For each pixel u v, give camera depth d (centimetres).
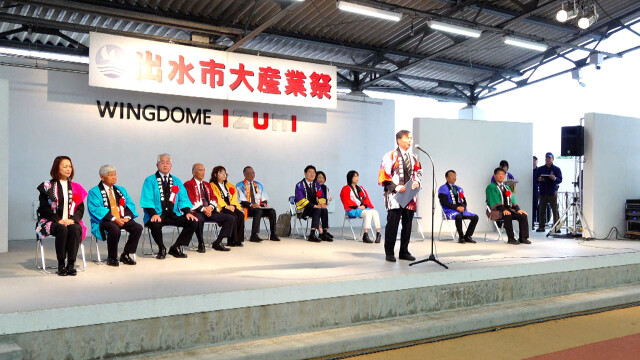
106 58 812
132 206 566
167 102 946
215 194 696
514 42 1021
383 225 1152
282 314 424
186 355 371
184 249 672
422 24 1075
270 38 1070
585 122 859
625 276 654
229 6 909
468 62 1307
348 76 1324
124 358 363
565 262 592
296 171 1066
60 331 346
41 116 854
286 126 1054
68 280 451
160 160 597
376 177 1161
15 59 840
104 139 898
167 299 379
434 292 502
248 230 988
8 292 397
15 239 831
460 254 636
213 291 402
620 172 887
